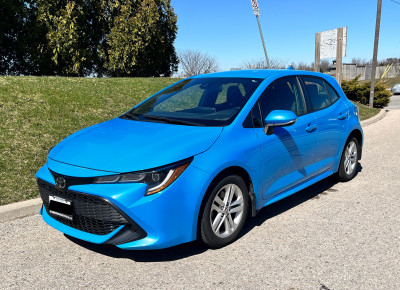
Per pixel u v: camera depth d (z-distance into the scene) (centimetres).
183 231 304
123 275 299
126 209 284
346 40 1266
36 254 333
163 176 291
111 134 357
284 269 305
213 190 319
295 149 408
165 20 1584
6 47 1359
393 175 575
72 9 1378
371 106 1619
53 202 320
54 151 350
